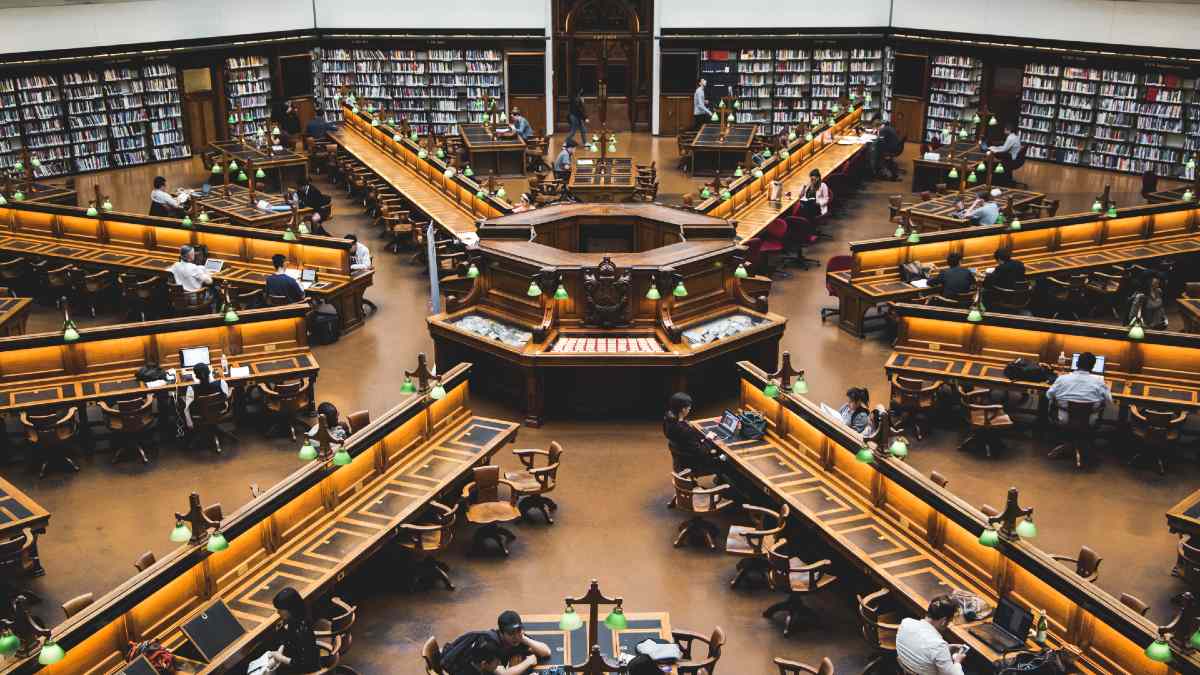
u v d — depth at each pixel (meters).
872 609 10.19
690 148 29.17
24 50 27.00
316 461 11.61
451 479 12.59
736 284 16.92
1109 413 15.82
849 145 28.27
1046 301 19.02
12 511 11.58
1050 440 14.98
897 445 11.55
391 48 33.16
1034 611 9.84
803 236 21.73
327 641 10.18
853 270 18.33
